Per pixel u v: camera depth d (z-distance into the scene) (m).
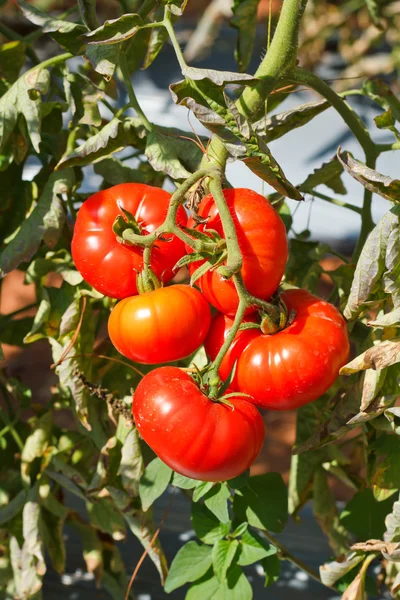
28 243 0.84
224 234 0.70
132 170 0.88
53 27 0.81
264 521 0.83
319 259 0.88
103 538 1.02
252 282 0.70
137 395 0.71
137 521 0.89
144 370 0.91
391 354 0.72
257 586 1.08
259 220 0.70
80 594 1.11
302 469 0.92
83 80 0.87
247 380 0.72
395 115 0.92
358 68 2.44
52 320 0.87
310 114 0.84
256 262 0.70
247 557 0.84
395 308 0.73
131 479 0.84
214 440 0.69
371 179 0.70
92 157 0.82
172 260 0.74
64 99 0.97
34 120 0.84
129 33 0.75
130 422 0.85
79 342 0.86
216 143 0.77
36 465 0.95
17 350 2.46
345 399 0.78
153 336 0.71
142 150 0.95
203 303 0.72
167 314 0.70
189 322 0.71
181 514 1.15
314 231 2.27
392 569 0.89
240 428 0.70
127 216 0.73
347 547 0.94
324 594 1.05
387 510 0.88
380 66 2.44
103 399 0.87
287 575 1.08
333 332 0.72
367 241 0.74
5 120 0.84
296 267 0.89
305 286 0.87
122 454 0.85
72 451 0.98
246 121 0.71
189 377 0.72
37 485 0.94
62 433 0.98
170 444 0.69
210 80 0.71
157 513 1.15
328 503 0.93
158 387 0.70
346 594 0.83
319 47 2.51
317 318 0.72
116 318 0.72
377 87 0.91
